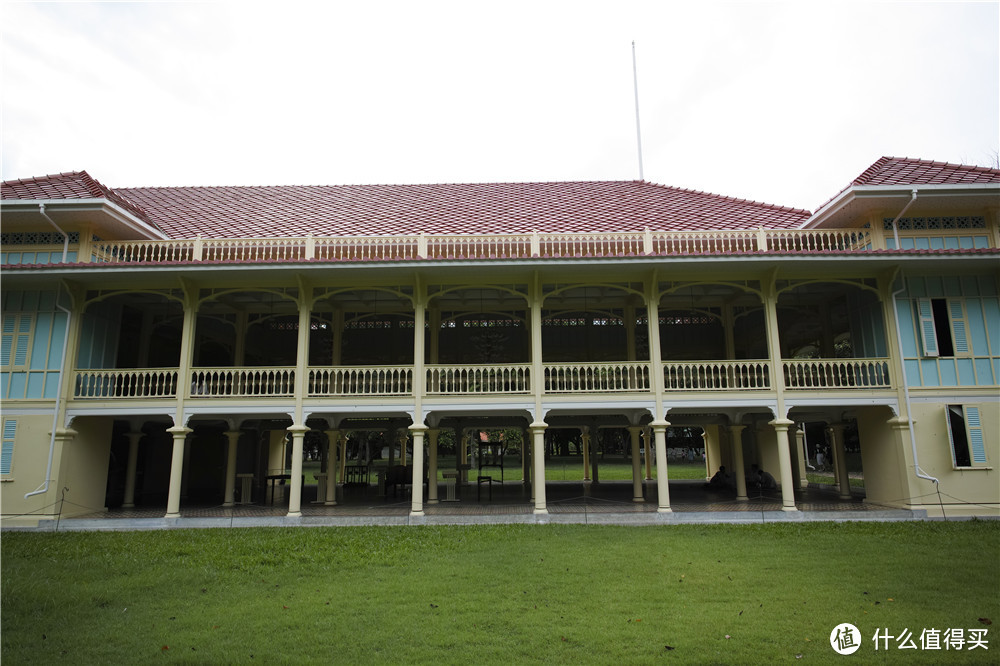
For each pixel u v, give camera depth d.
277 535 14.37
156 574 10.80
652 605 8.74
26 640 7.61
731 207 20.77
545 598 9.15
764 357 22.08
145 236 17.81
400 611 8.59
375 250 16.66
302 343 16.66
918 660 6.77
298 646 7.32
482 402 16.53
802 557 11.58
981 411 16.06
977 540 12.86
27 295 16.64
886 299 16.67
